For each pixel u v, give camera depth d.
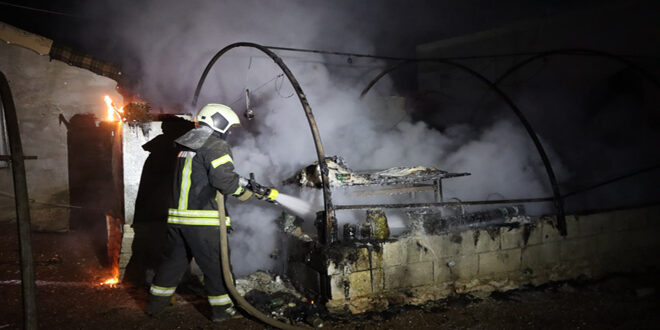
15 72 7.20
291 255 4.99
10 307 4.32
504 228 4.94
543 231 5.13
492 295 4.79
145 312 4.25
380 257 4.36
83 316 4.16
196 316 4.19
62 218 7.51
